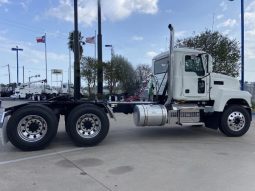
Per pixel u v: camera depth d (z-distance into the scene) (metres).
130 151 8.00
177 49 9.90
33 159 7.24
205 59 10.12
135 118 9.69
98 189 5.16
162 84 10.56
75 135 8.48
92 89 31.61
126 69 36.66
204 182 5.50
